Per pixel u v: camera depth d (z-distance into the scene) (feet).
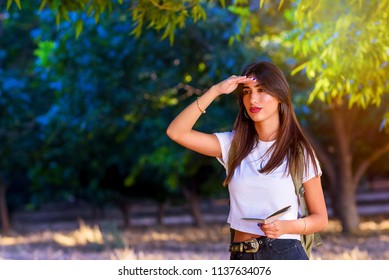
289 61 42.63
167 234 60.70
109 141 67.92
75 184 80.84
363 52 22.40
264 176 13.09
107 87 51.55
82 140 64.39
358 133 53.26
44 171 77.92
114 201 88.17
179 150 58.90
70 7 21.97
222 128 49.01
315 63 22.75
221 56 43.37
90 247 47.14
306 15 22.58
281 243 12.98
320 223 13.07
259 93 13.39
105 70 49.26
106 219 106.01
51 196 88.94
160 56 47.16
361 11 21.65
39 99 73.61
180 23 22.16
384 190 111.04
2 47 76.02
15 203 97.66
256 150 13.53
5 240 58.65
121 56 48.08
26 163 77.87
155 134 61.00
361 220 70.03
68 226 97.40
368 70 23.24
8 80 67.87
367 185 101.50
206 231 61.21
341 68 22.79
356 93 24.81
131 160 74.59
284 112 13.46
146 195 80.43
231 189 13.51
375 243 43.75
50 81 60.54
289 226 12.65
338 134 52.85
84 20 44.21
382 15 21.49
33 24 72.28
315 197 13.30
